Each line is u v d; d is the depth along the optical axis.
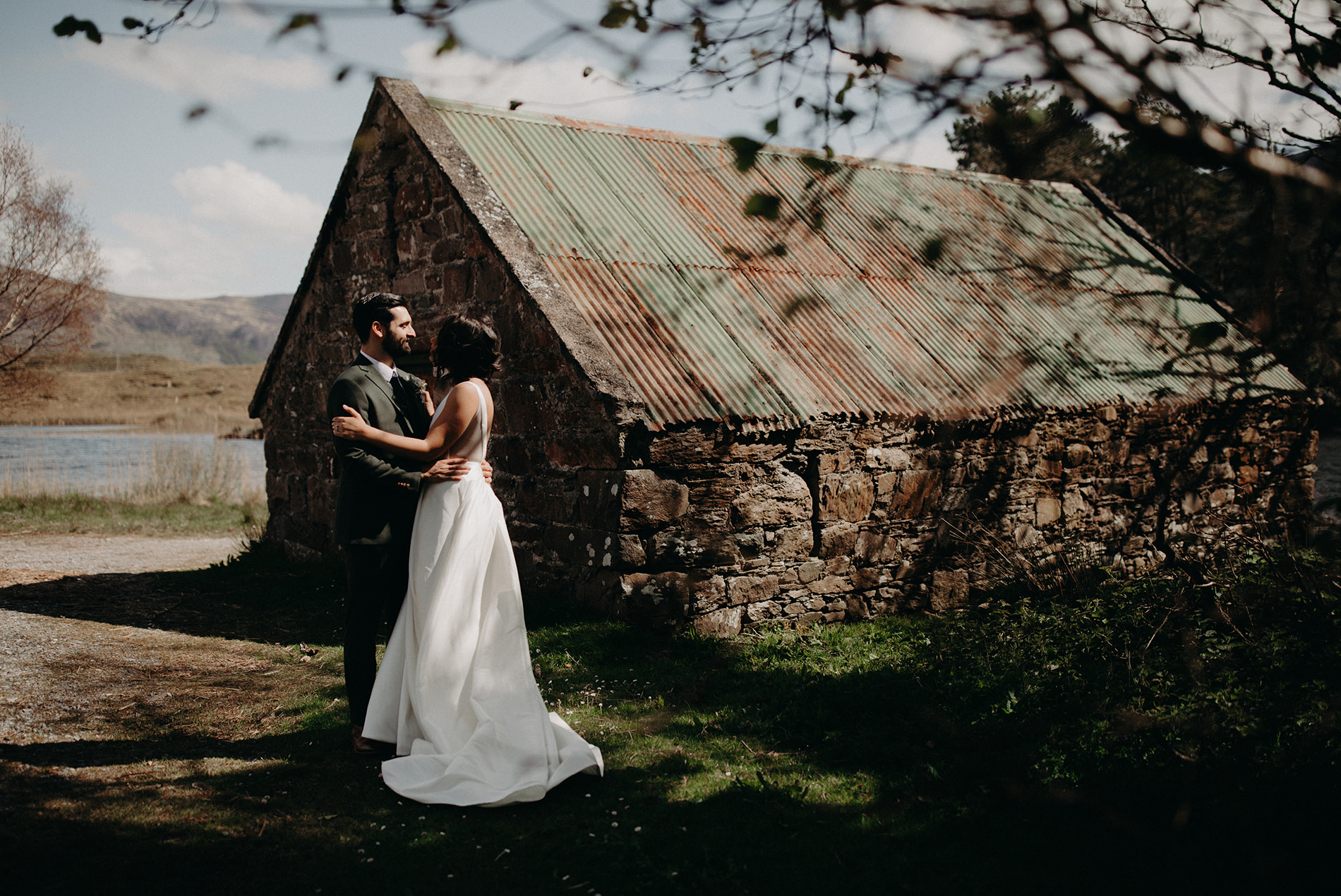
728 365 6.55
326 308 9.16
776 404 6.44
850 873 2.96
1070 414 8.02
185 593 7.62
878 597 7.04
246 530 12.53
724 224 7.99
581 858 3.00
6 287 20.52
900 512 7.13
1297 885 2.72
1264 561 5.69
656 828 3.24
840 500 6.78
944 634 5.77
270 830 3.14
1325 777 3.15
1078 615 5.60
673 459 5.95
